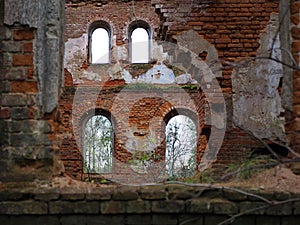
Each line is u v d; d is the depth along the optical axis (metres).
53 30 5.42
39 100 5.32
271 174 5.14
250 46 9.11
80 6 18.28
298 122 5.32
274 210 4.68
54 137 5.37
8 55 5.38
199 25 9.24
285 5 5.54
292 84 5.41
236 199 4.74
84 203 4.84
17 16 5.39
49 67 5.38
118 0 18.23
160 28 10.33
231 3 9.23
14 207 4.86
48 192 4.88
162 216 4.80
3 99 5.33
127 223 4.82
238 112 8.98
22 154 5.24
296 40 5.43
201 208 4.73
